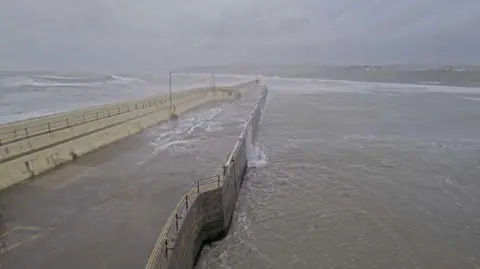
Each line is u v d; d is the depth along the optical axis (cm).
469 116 5338
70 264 962
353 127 4306
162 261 859
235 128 3384
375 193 2072
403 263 1361
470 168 2603
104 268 946
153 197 1477
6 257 991
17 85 8106
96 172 1827
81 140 2194
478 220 1744
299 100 7831
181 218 1098
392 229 1627
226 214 1491
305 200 1934
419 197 2030
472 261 1389
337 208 1838
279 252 1395
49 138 1927
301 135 3769
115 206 1370
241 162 2150
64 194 1492
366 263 1351
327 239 1516
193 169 1931
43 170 1798
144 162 2056
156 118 3566
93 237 1112
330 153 2980
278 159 2781
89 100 5497
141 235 1126
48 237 1111
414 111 5916
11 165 1603
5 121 3222
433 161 2783
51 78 11669
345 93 10094
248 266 1287
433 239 1551
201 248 1355
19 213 1286
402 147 3241
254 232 1548
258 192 2042
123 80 12588
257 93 7931
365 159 2805
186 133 3088
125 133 2816
